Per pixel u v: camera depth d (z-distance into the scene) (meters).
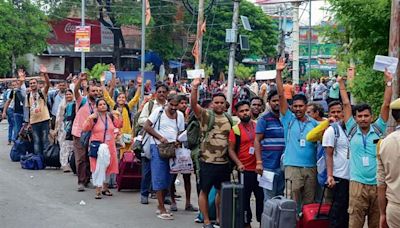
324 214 8.59
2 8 44.53
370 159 8.08
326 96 31.00
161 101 11.83
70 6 50.53
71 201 12.15
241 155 9.59
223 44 53.78
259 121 9.36
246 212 9.62
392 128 8.16
